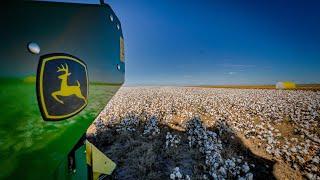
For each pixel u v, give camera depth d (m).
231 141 10.19
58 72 1.52
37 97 1.38
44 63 1.42
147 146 8.98
